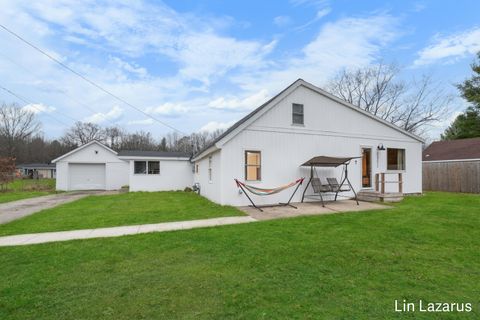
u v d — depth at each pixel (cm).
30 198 1452
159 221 746
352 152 1232
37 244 536
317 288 336
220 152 1004
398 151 1371
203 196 1415
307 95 1141
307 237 564
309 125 1139
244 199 1016
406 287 340
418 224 667
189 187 1920
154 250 488
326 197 1157
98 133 5075
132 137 4931
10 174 2006
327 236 571
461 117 2352
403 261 428
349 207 970
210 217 795
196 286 342
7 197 1505
